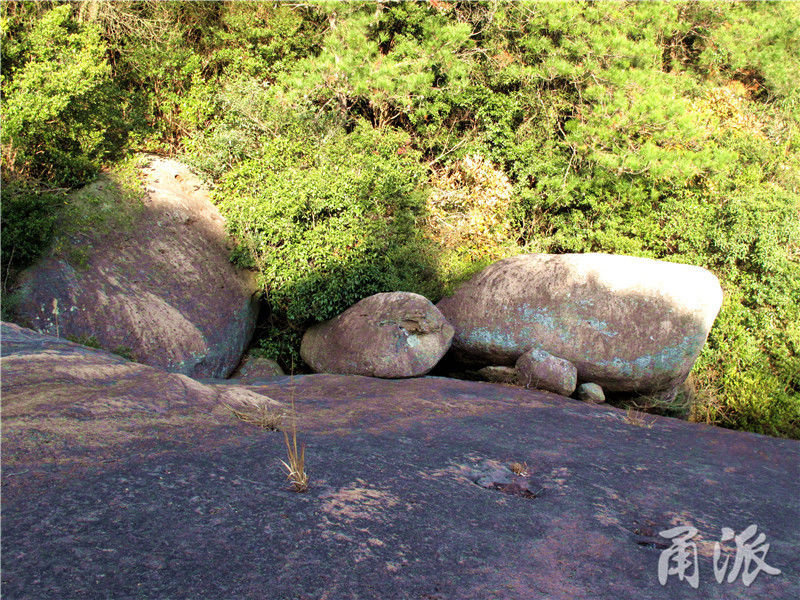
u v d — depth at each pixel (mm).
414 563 2355
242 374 9500
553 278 8883
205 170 11039
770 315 12258
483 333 9086
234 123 11609
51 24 9898
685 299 8164
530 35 13453
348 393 6410
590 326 8438
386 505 2865
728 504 4020
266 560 2148
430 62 12539
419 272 10656
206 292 9266
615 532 3188
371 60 12086
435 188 12445
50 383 3809
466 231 11789
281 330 10461
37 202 8086
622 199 12836
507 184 12789
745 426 10727
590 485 3975
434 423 5129
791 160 14297
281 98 11914
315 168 10875
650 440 5691
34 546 1972
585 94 13016
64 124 9375
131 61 11867
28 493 2312
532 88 13523
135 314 8188
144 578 1917
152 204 9633
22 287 7613
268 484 2818
